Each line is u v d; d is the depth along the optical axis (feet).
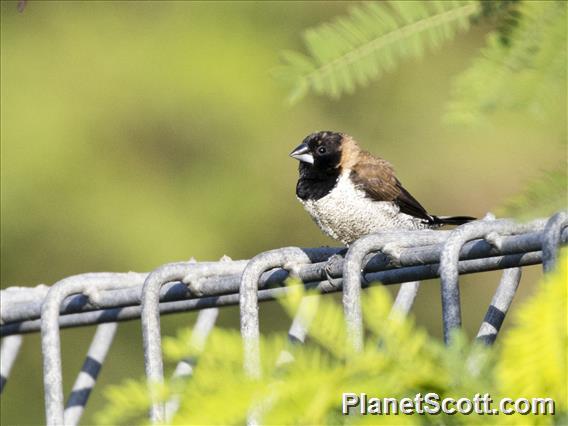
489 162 65.87
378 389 8.31
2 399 66.33
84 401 21.91
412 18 9.22
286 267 16.49
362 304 8.59
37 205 73.05
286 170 74.13
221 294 17.26
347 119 70.59
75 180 73.61
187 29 75.97
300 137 73.82
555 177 7.72
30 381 67.00
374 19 9.23
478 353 8.41
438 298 66.28
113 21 76.84
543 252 10.98
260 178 74.13
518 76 8.28
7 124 73.92
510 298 14.61
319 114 72.95
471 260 14.23
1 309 21.31
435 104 67.82
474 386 8.27
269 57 74.90
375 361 8.38
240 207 73.82
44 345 18.67
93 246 72.90
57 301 18.74
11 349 23.72
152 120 75.05
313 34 9.25
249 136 74.23
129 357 65.82
